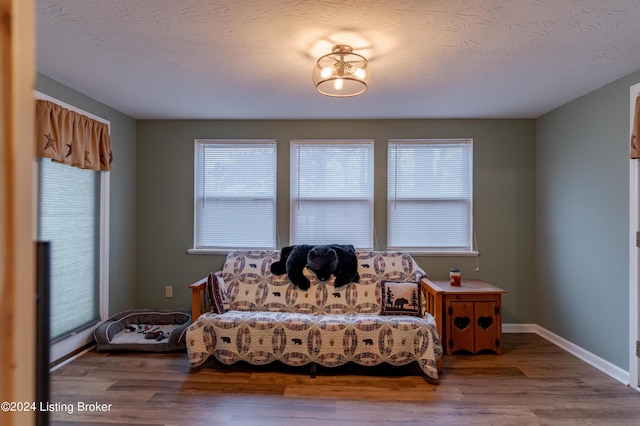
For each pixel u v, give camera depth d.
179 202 3.61
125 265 3.46
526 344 3.18
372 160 3.56
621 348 2.48
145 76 2.51
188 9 1.68
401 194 3.56
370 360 2.49
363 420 1.99
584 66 2.32
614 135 2.55
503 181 3.52
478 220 3.53
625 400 2.22
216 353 2.58
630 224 2.41
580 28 1.85
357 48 2.08
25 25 0.39
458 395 2.27
